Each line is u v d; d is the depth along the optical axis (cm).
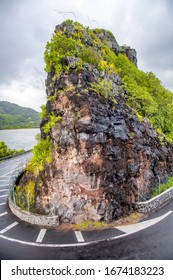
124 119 1625
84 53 1598
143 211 1513
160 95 2444
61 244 1145
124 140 1523
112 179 1418
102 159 1383
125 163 1527
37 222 1390
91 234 1238
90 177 1364
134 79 2253
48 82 1664
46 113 1683
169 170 2200
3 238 1229
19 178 2053
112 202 1399
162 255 1007
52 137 1472
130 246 1098
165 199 1753
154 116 2131
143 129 1798
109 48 2425
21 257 1031
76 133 1378
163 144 2103
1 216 1544
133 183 1581
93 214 1364
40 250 1091
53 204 1421
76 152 1377
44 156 1595
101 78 1593
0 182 2405
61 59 1519
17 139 6981
